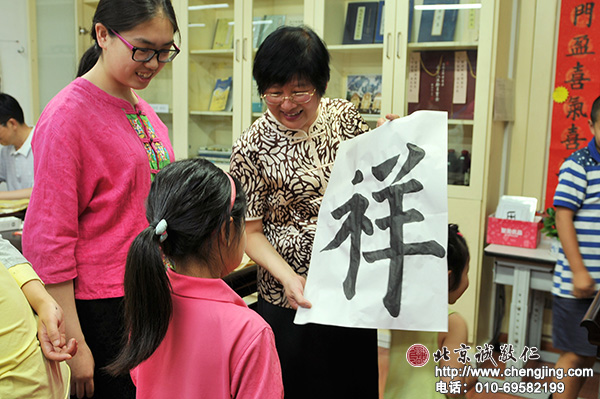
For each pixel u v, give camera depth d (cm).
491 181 278
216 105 345
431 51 278
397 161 115
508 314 305
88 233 129
